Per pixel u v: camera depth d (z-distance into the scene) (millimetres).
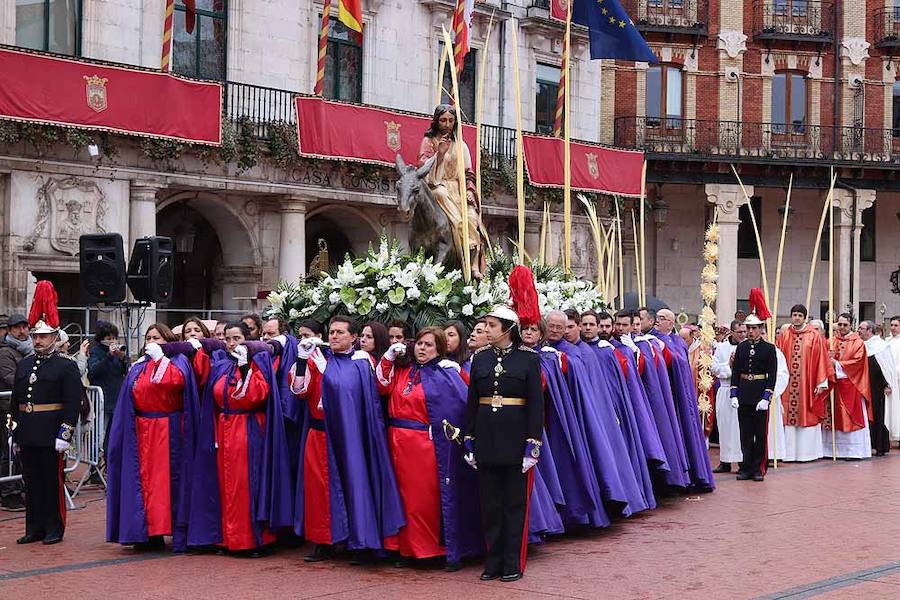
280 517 10875
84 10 23734
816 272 39750
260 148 25594
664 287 38406
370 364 10633
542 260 15508
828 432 19859
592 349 12758
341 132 26344
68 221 22766
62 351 13008
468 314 12398
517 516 9883
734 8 38219
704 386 17141
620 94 37344
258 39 26688
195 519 10977
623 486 12289
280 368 11141
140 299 16141
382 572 10180
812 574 9898
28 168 22219
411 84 29906
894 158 38625
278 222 27141
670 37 37625
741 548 11125
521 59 32594
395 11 29453
